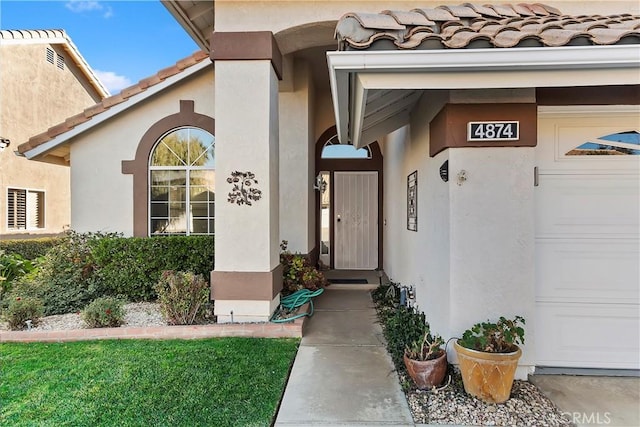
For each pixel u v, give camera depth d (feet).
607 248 13.26
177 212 28.22
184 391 11.82
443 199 13.60
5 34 40.88
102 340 16.34
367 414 10.80
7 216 41.34
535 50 9.57
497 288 12.67
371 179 34.58
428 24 10.63
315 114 32.58
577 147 13.28
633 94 12.94
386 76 10.24
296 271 23.85
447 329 13.10
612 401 11.44
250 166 17.58
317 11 17.22
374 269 34.50
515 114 12.55
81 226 27.55
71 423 10.18
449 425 10.26
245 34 17.39
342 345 16.21
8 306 18.88
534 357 12.80
